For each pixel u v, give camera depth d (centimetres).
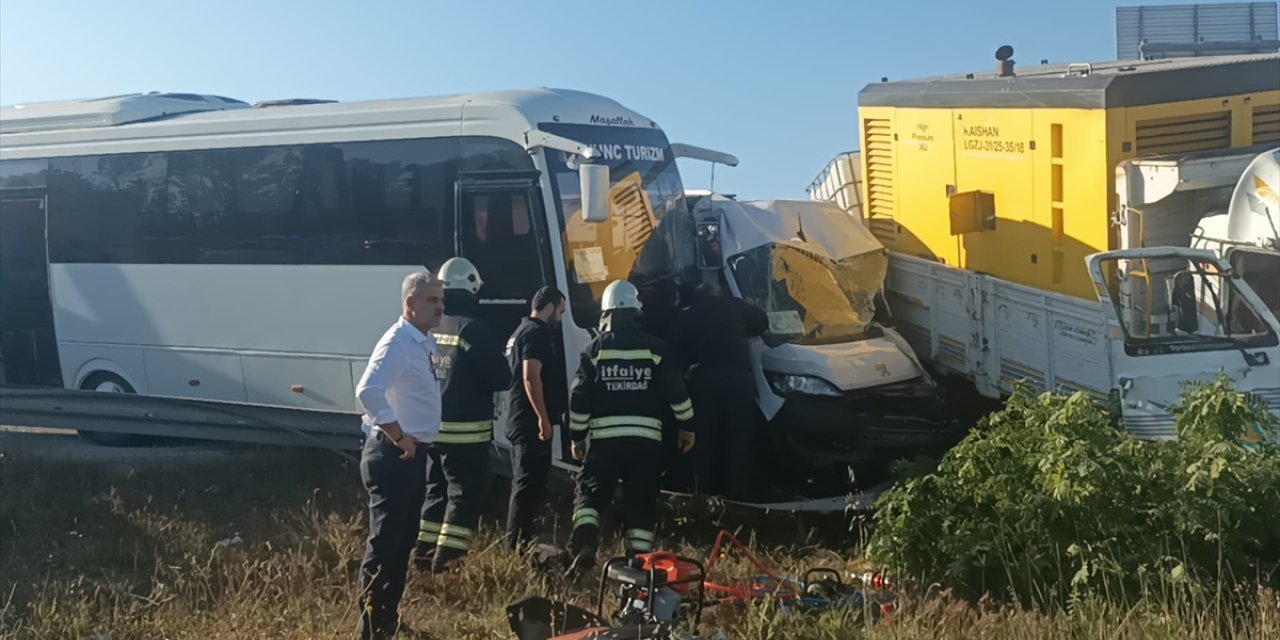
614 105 1137
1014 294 995
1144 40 1482
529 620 655
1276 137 1004
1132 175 934
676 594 670
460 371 812
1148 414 833
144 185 1257
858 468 959
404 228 1099
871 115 1317
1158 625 629
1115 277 870
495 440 1011
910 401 994
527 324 860
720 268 1115
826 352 988
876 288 1174
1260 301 818
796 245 1091
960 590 720
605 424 833
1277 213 819
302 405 1172
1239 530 693
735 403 938
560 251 1014
